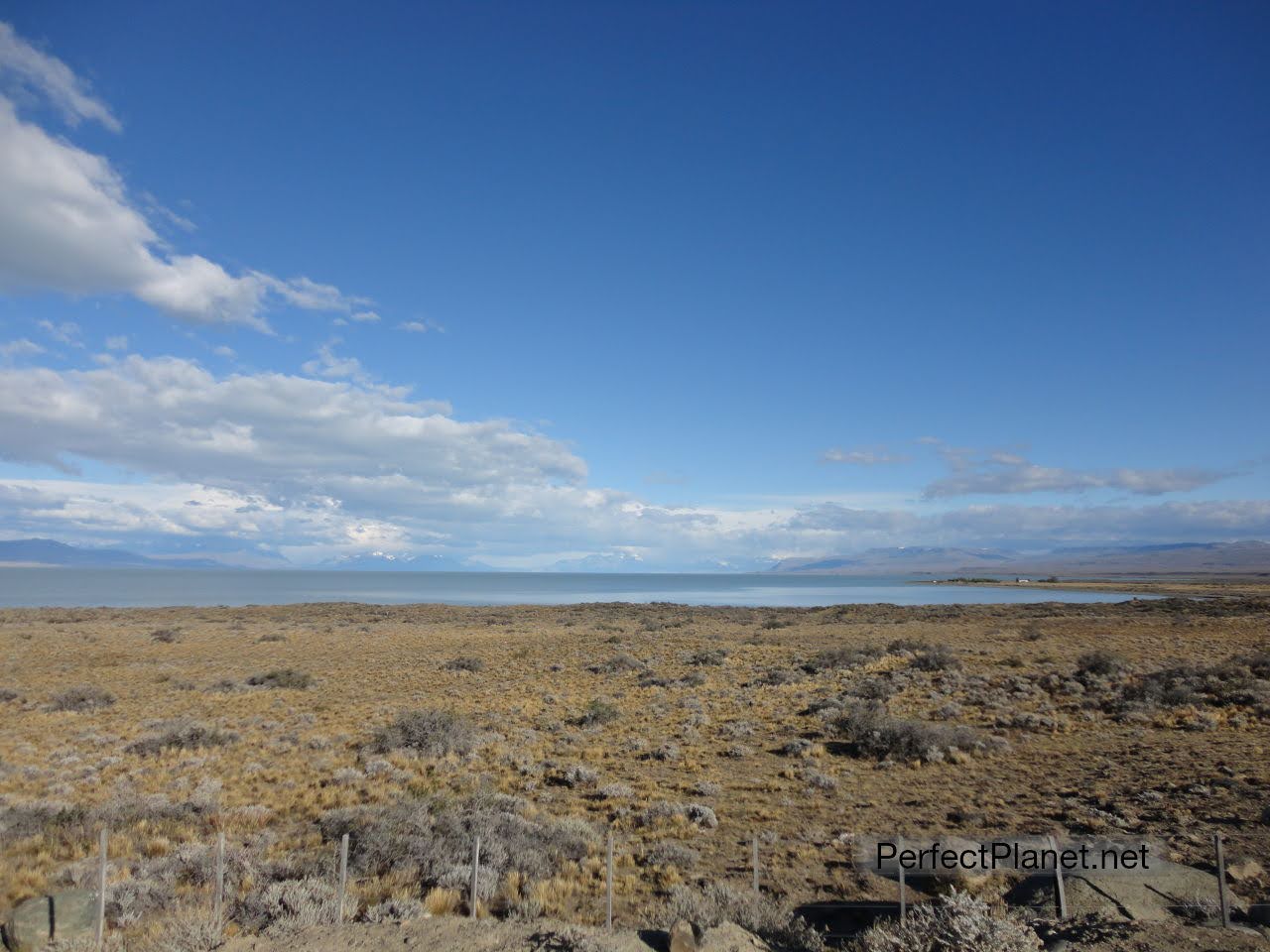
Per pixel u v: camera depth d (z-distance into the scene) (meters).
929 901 12.95
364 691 38.72
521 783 21.28
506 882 13.45
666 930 10.78
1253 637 52.50
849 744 25.48
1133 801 17.95
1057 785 19.78
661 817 17.70
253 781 20.86
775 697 34.91
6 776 20.42
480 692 37.88
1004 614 79.81
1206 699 29.56
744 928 11.09
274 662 50.50
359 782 20.78
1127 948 9.38
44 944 9.85
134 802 17.53
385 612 97.38
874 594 182.25
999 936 9.10
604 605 111.88
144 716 31.48
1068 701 30.98
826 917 12.52
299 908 11.15
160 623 80.44
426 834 15.21
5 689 36.22
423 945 10.00
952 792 19.70
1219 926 10.13
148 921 11.03
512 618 91.62
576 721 30.64
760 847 15.98
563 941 10.14
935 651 43.41
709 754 24.70
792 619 83.56
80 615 86.62
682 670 44.44
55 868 13.54
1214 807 17.03
